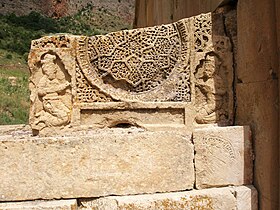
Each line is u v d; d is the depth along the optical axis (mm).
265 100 2586
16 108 9172
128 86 3162
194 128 3088
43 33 23531
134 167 2625
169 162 2672
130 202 2506
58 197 2541
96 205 2566
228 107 3168
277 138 2471
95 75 3094
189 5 4559
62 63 2982
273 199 2486
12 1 25250
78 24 27547
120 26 29719
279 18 2398
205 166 2717
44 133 2934
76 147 2574
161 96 3115
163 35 3182
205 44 3146
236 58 3172
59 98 2971
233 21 3215
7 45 18938
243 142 2775
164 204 2545
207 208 2602
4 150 2518
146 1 8156
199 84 3145
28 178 2529
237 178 2758
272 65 2496
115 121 3061
